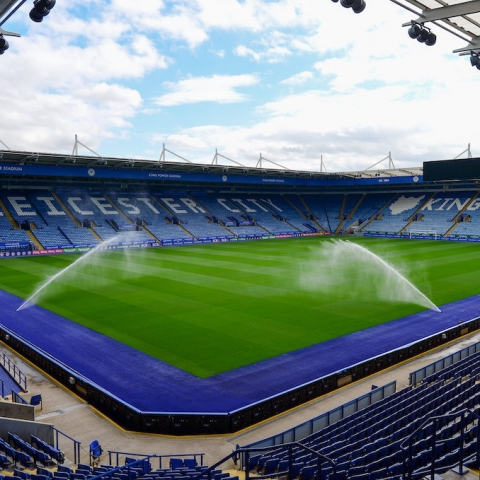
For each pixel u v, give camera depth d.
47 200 69.19
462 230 74.69
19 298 33.12
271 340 23.95
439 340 24.28
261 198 93.19
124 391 18.33
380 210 89.06
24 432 14.51
